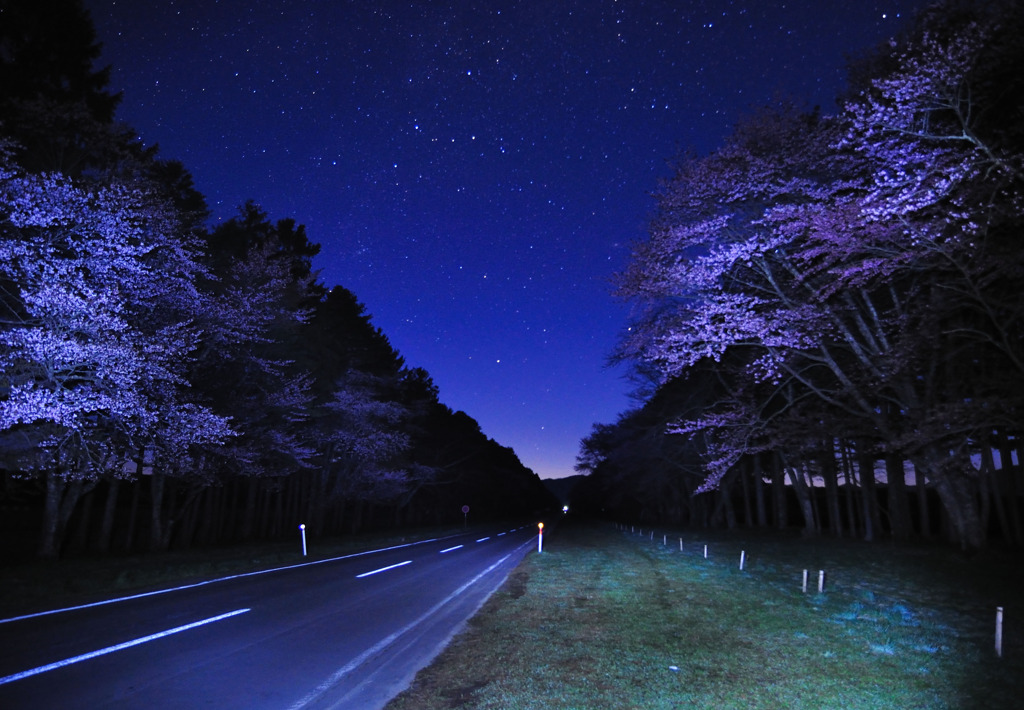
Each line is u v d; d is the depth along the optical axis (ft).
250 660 28.04
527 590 48.96
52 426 65.62
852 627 33.99
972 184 51.49
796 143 64.03
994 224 51.49
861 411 80.48
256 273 98.89
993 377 64.69
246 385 101.09
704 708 20.70
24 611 39.45
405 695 22.82
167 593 48.62
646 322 74.43
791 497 271.90
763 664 26.20
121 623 35.70
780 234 62.49
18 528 109.60
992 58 48.91
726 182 64.95
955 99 50.70
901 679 24.18
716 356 67.92
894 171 57.47
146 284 68.90
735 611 38.86
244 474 101.55
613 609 39.58
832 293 65.51
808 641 30.45
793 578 57.52
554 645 29.35
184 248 78.23
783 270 72.28
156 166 102.53
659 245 69.05
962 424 60.18
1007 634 32.32
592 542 119.24
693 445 134.92
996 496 93.71
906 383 71.36
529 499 581.12
